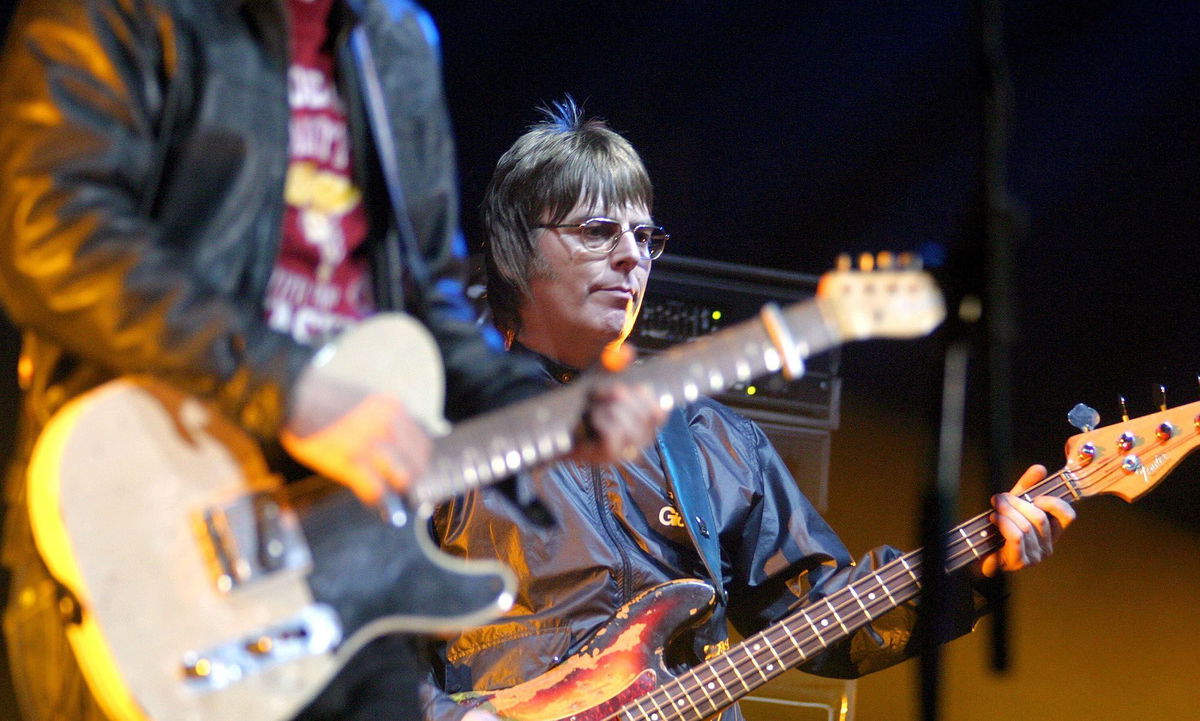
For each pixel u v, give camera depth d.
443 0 11.00
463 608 3.99
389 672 4.06
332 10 4.11
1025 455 12.09
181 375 3.41
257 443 3.75
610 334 7.08
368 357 3.84
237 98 3.73
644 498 6.68
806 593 6.90
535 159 7.16
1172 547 12.09
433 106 4.41
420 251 4.38
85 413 3.52
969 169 11.92
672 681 6.20
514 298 7.19
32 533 3.66
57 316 3.36
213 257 3.67
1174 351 12.02
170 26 3.64
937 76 11.93
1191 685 11.86
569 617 6.37
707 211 11.82
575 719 6.06
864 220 11.99
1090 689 11.90
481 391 4.33
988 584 6.68
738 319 8.52
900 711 11.32
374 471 3.58
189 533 3.62
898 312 4.25
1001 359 4.30
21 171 3.38
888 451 12.07
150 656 3.52
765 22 11.68
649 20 11.42
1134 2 11.84
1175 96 11.96
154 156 3.63
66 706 3.65
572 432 4.04
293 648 3.71
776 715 7.91
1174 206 12.06
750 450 7.20
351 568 3.84
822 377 8.77
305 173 3.99
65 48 3.48
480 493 6.41
